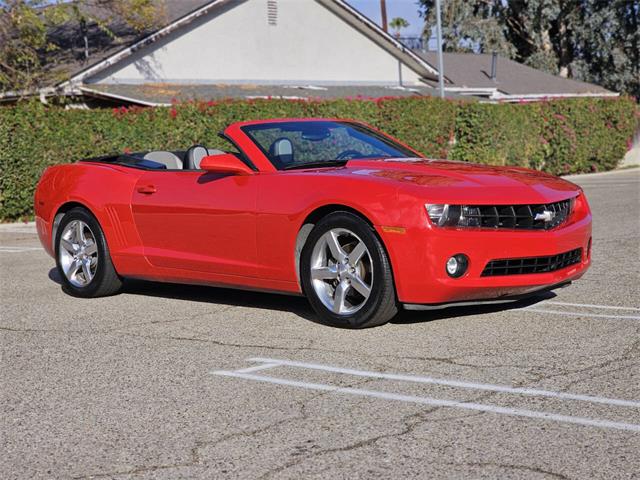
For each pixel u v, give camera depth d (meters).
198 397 4.84
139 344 6.14
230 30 27.62
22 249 12.45
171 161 8.13
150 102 23.14
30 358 5.86
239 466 3.83
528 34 53.75
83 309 7.54
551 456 3.81
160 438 4.22
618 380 4.88
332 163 6.82
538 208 6.21
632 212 14.70
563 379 4.93
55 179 8.33
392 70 32.53
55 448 4.14
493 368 5.20
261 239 6.64
